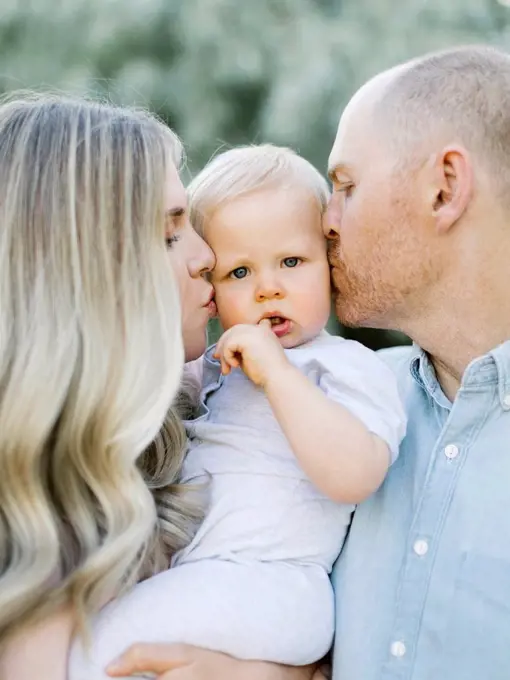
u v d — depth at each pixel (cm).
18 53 467
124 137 158
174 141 169
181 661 144
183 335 165
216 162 179
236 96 458
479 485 156
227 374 167
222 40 456
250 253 168
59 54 466
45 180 153
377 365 164
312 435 151
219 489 162
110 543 146
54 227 151
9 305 150
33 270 151
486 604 150
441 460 160
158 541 156
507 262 164
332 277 176
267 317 169
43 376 148
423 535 157
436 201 164
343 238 172
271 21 466
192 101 451
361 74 439
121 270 153
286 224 168
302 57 448
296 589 156
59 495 149
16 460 147
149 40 461
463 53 171
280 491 160
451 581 153
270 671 150
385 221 167
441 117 165
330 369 162
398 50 446
